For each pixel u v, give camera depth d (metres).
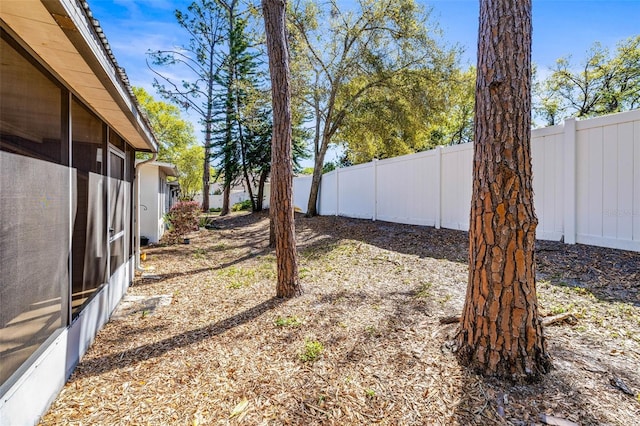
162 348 2.72
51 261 2.09
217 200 25.53
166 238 9.49
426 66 9.85
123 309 3.76
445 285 4.04
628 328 2.57
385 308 3.41
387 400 1.95
